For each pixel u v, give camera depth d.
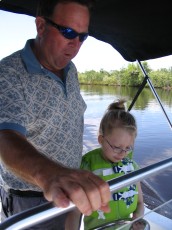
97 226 1.37
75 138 1.60
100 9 1.86
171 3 1.69
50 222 1.46
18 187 1.53
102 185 0.68
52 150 1.50
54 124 1.46
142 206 1.77
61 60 1.45
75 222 1.08
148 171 0.92
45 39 1.42
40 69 1.39
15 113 1.17
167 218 1.18
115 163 1.77
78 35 1.41
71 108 1.56
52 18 1.38
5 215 1.67
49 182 0.71
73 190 0.65
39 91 1.39
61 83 1.49
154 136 5.23
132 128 1.71
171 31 1.97
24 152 0.89
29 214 0.70
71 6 1.35
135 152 4.79
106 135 1.72
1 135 1.05
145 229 1.09
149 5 1.75
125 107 2.00
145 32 2.06
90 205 0.66
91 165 1.77
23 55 1.39
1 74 1.29
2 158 0.96
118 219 1.44
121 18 1.96
